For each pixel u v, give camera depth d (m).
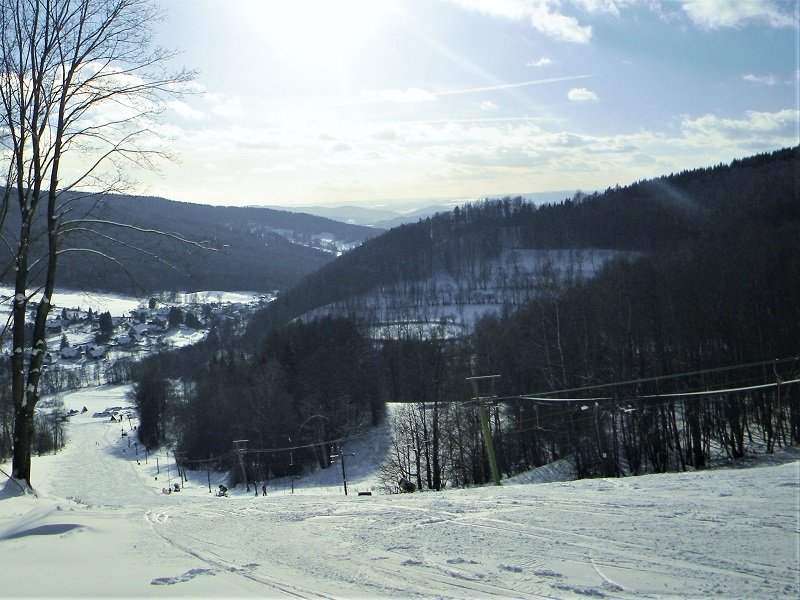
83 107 15.59
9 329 16.86
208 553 7.53
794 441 39.78
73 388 123.38
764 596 4.88
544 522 7.88
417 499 10.89
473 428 47.78
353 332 68.12
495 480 28.55
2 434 37.78
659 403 39.88
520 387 46.94
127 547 8.14
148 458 88.06
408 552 6.91
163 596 5.69
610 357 41.09
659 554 6.10
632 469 41.03
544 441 47.75
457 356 53.44
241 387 69.06
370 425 63.50
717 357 40.94
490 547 6.84
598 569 5.79
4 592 6.00
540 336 44.06
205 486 65.69
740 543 6.27
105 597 5.73
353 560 6.73
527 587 5.45
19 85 15.11
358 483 54.06
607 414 39.25
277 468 61.59
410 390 61.06
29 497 14.27
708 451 40.75
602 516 7.97
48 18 15.12
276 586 5.94
